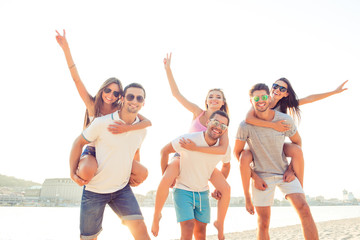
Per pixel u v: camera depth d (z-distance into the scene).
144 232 3.10
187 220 3.45
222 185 3.69
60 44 3.86
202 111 4.27
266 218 3.86
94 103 3.75
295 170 3.89
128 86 3.31
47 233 18.20
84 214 3.11
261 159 3.94
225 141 3.63
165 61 4.61
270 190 3.86
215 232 17.42
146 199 133.62
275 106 4.52
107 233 19.78
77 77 3.88
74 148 3.18
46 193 141.88
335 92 4.56
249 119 3.86
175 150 3.62
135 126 3.24
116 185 3.20
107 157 3.14
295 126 3.96
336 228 14.98
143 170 3.39
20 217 35.50
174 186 3.71
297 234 13.57
